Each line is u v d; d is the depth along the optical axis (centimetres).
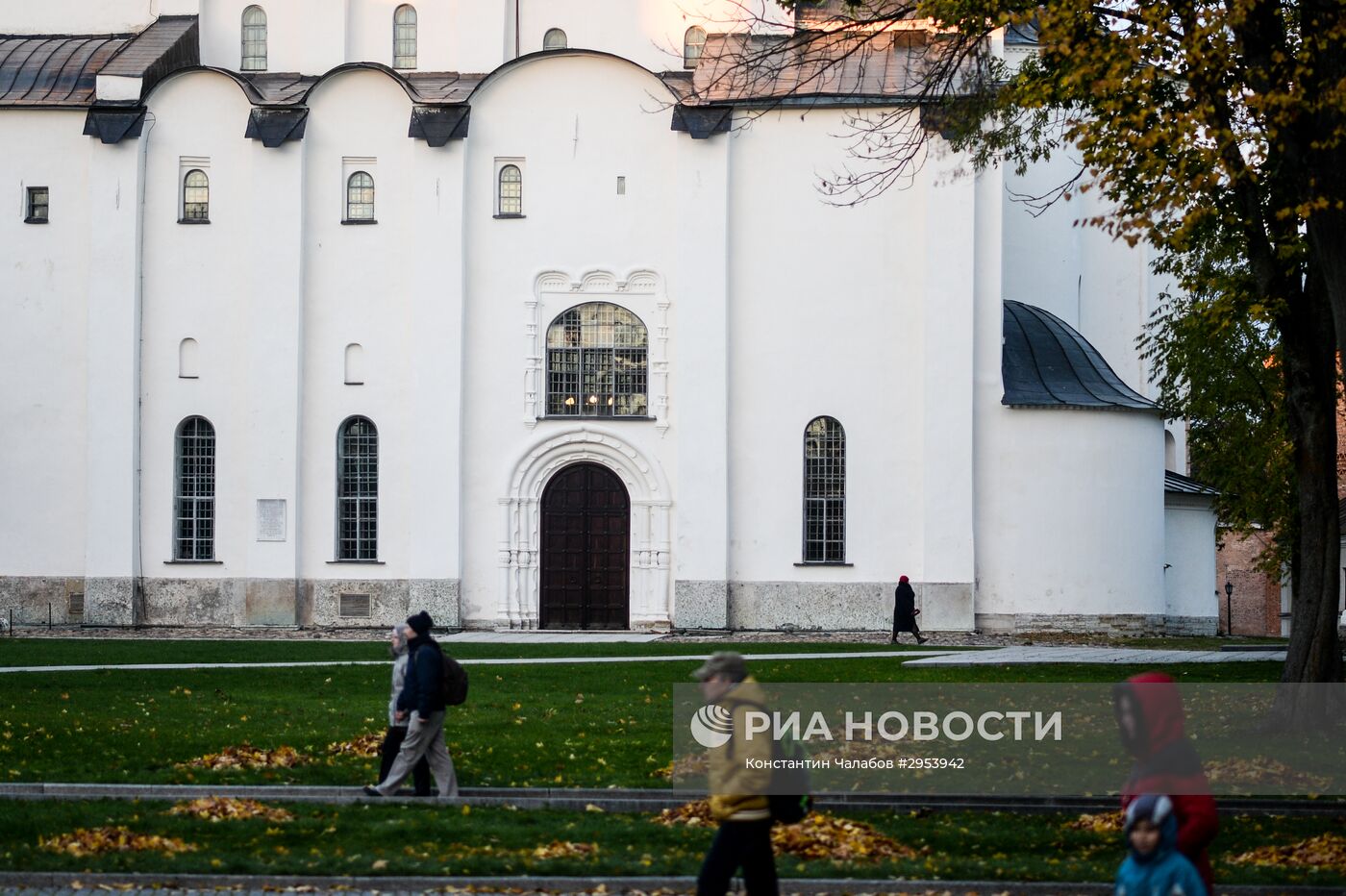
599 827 1873
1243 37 2259
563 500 5309
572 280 5266
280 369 5266
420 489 5241
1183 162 2281
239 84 5291
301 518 5288
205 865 1655
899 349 5175
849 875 1650
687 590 5159
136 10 5797
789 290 5194
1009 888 1597
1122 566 5191
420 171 5250
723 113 5162
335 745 2502
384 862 1666
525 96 5284
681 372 5191
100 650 4294
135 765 2309
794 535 5191
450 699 2055
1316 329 2628
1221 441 4131
